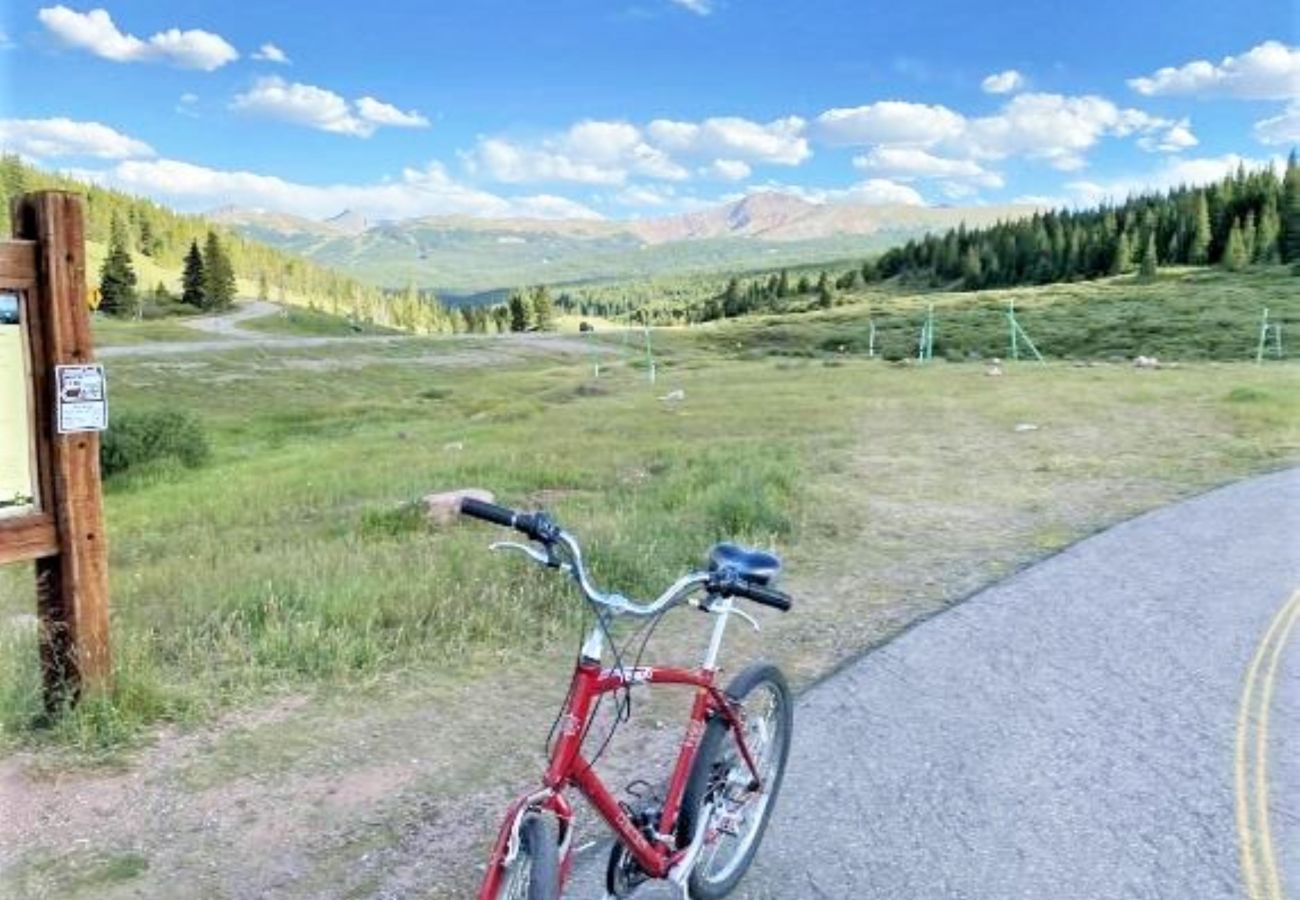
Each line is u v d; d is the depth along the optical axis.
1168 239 152.88
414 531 11.98
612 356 95.06
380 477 18.16
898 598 9.27
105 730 5.69
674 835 3.88
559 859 3.20
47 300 5.62
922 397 32.38
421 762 5.58
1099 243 157.50
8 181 184.12
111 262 148.38
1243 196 147.38
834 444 21.00
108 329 112.94
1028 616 8.56
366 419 46.69
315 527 13.05
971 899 4.36
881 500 14.45
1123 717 6.38
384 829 4.84
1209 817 5.10
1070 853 4.74
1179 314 100.81
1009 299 131.50
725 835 4.32
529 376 70.19
